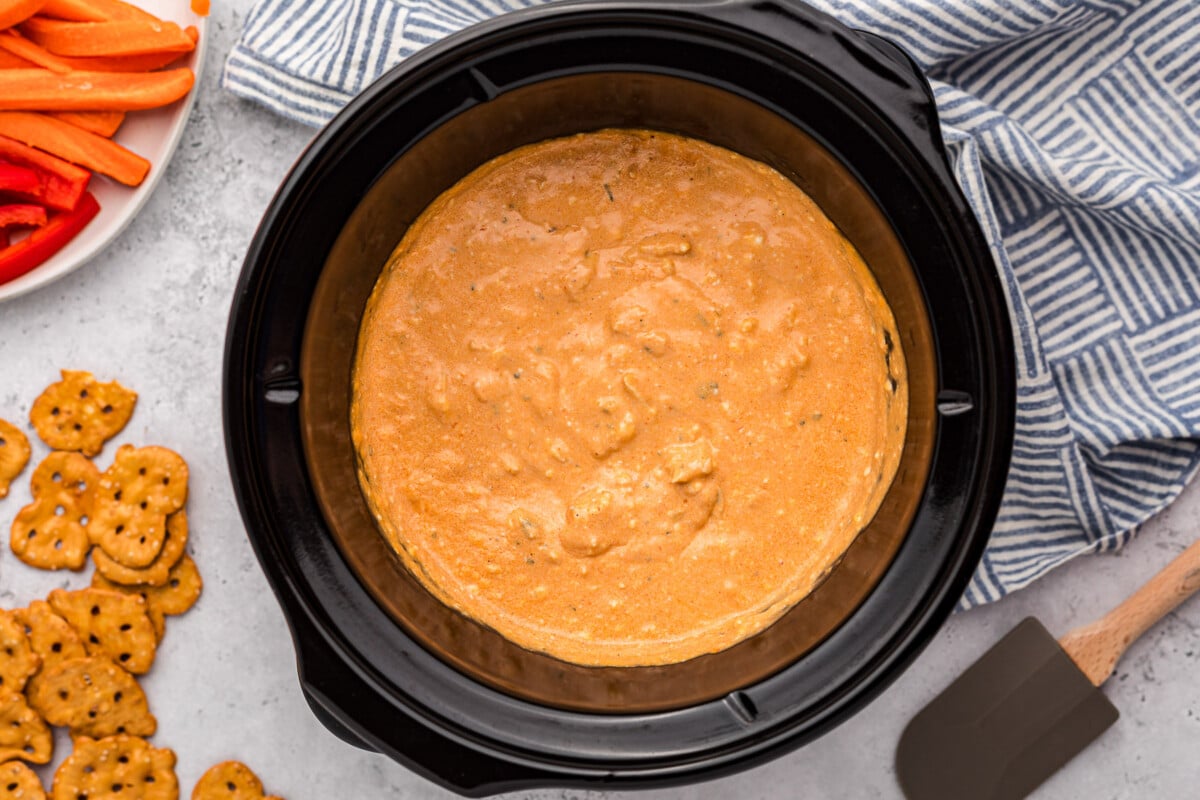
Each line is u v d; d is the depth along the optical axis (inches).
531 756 24.3
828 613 25.0
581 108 25.1
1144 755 28.0
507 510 25.8
